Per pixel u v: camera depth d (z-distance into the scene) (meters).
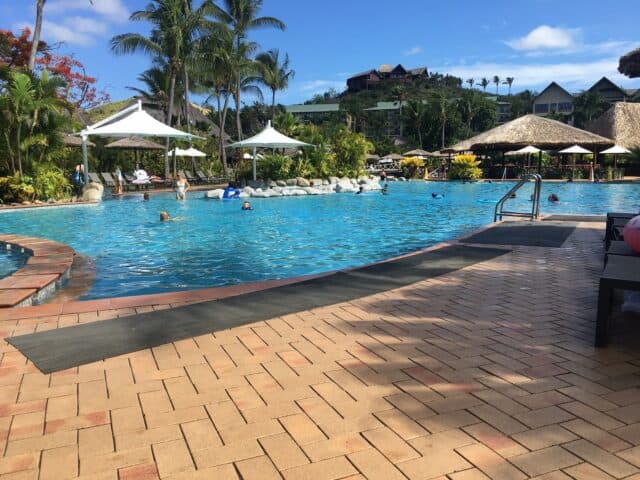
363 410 2.58
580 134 33.09
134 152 29.91
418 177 36.06
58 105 16.33
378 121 95.19
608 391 2.77
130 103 43.12
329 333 3.78
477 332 3.78
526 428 2.38
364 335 3.73
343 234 10.52
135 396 2.77
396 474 2.04
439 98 85.81
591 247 7.62
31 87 15.79
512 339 3.62
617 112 38.66
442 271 5.93
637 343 3.51
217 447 2.25
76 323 4.04
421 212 14.87
